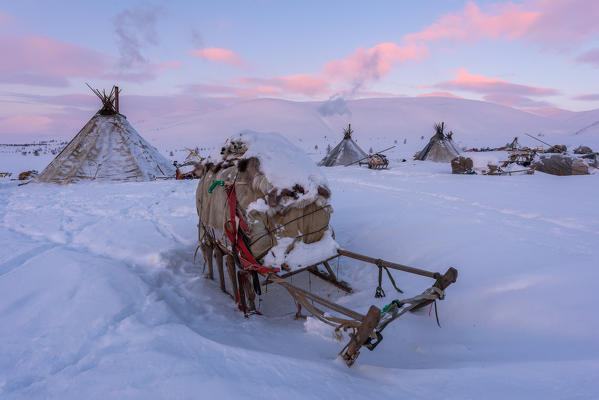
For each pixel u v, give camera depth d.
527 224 7.71
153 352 2.83
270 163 4.62
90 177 18.84
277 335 3.89
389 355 3.55
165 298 4.77
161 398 2.20
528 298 4.21
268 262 4.36
